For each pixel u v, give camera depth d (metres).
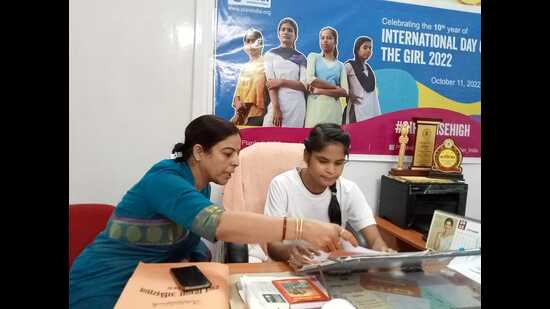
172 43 1.86
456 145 2.18
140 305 0.71
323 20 2.00
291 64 1.98
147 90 1.86
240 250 1.24
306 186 1.43
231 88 1.93
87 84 1.80
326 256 0.92
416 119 2.00
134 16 1.81
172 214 0.94
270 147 1.64
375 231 1.43
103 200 1.87
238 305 0.77
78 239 1.43
